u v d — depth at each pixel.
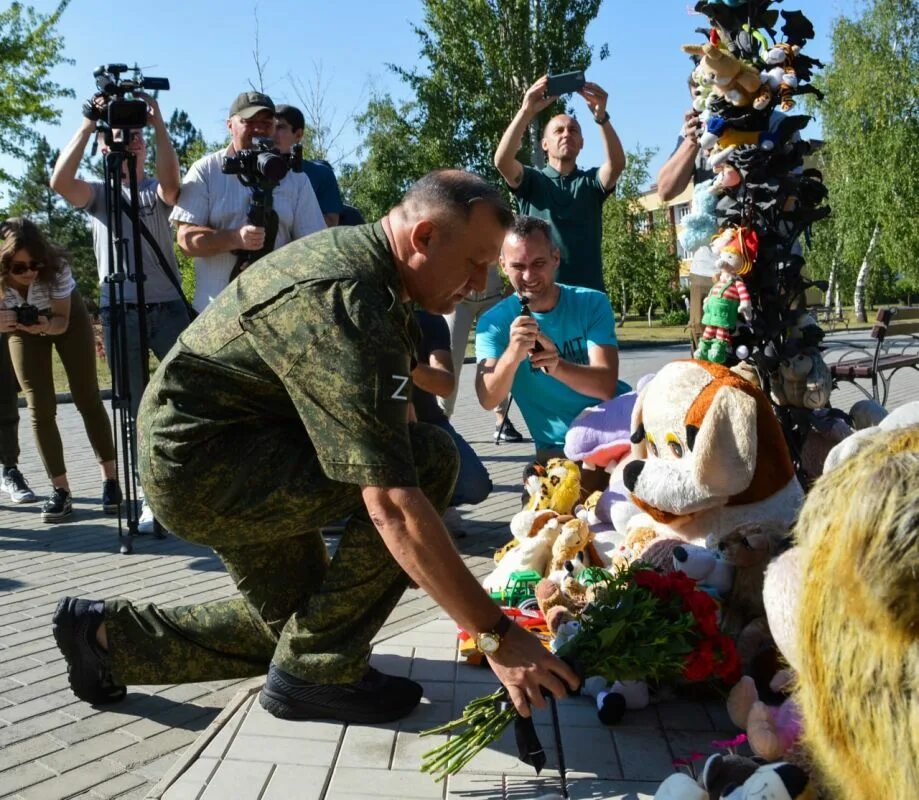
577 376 4.77
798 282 4.27
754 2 4.34
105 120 5.79
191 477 2.96
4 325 6.21
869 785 1.43
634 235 42.31
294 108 7.00
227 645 3.34
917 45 37.47
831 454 2.83
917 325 10.95
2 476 7.40
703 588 3.37
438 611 4.45
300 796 2.73
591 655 2.85
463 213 2.75
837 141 38.47
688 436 3.47
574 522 3.90
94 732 3.36
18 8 20.72
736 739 2.66
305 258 2.82
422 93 33.12
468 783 2.80
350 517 3.12
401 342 2.68
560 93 5.86
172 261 6.50
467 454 5.87
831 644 1.43
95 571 5.35
